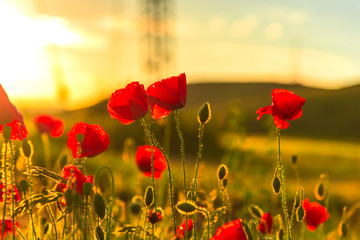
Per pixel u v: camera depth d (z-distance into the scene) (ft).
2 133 6.23
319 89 317.83
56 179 6.49
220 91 366.84
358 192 29.71
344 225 8.72
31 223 7.16
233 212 15.44
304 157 77.36
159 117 7.48
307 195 33.19
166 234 8.92
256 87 362.33
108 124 51.80
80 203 5.95
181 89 7.09
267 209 14.48
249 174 17.37
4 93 6.13
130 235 7.39
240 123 18.66
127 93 7.14
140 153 8.68
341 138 183.01
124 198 13.15
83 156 7.09
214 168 21.74
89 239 7.04
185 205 6.63
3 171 6.22
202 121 7.04
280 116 7.27
